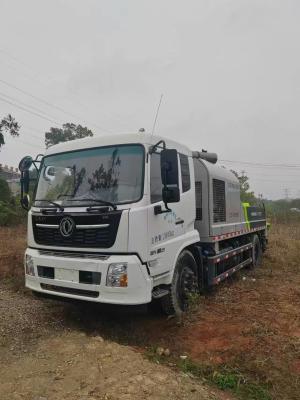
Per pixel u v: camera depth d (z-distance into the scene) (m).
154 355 5.14
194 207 6.92
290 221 36.09
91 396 3.84
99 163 5.70
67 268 5.41
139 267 5.15
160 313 6.31
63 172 5.95
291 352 5.18
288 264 12.01
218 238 7.86
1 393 3.88
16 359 4.71
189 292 6.50
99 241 5.22
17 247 12.66
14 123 29.42
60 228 5.54
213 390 4.34
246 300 7.55
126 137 5.62
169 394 3.95
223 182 8.45
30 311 6.60
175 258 6.09
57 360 4.63
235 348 5.29
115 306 5.41
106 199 5.39
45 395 3.86
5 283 8.60
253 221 11.00
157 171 5.68
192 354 5.24
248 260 10.53
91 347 4.93
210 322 6.25
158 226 5.62
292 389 4.41
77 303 5.66
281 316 6.55
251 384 4.50
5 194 27.44
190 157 6.94
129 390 3.95
